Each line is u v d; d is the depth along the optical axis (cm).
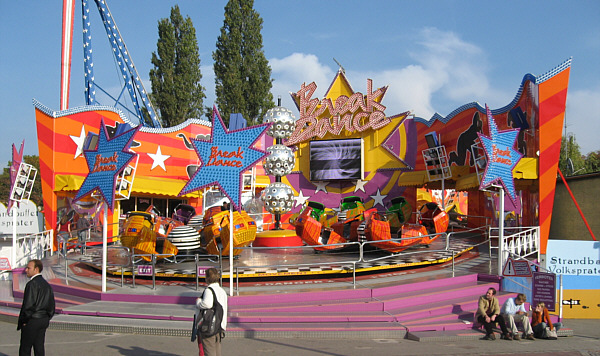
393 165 2736
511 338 1056
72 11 2623
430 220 1980
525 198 2023
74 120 2212
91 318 1095
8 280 1677
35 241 1911
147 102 3472
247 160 1181
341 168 2752
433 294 1195
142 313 1095
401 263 1439
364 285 1245
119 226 2291
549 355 927
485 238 2125
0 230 1850
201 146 1198
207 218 1691
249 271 1332
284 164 1897
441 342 990
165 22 4491
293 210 2838
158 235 1534
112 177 1272
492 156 1314
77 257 1752
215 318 689
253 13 4378
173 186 2478
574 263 1362
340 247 1684
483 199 2370
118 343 941
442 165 2183
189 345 926
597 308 1347
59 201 2166
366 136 2794
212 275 719
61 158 2152
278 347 924
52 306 758
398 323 1059
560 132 1669
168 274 1353
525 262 1264
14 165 1747
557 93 1675
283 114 1908
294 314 1084
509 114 1927
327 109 2866
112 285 1345
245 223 1428
